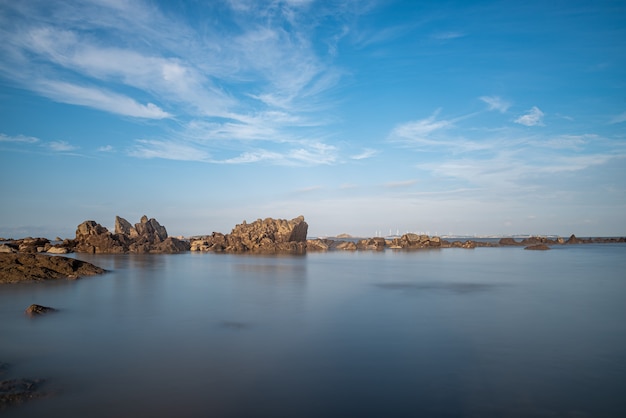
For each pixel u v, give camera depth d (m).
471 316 22.47
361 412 10.50
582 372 13.51
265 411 10.52
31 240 94.69
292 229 128.12
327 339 17.48
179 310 24.06
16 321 20.86
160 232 122.44
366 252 109.38
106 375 13.06
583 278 42.53
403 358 14.93
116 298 28.36
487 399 11.34
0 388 11.80
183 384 12.34
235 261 69.88
